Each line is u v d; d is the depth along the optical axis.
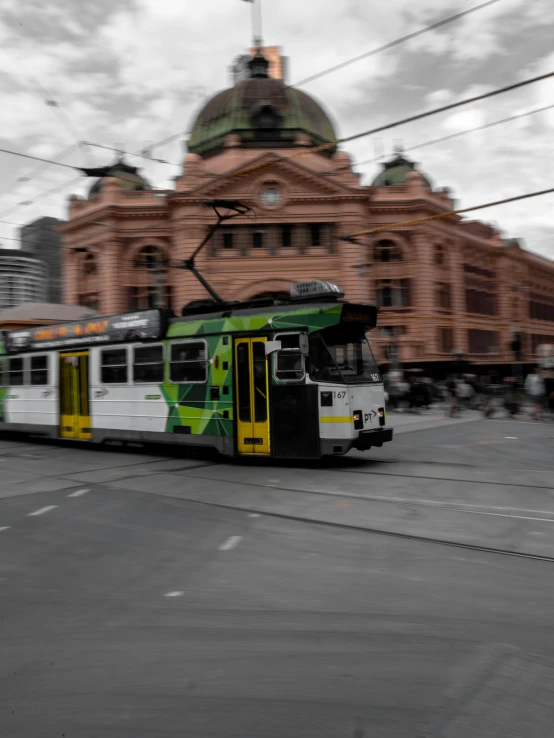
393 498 9.45
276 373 12.82
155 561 6.66
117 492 10.52
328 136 52.88
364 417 12.52
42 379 18.16
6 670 4.24
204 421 13.84
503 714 3.54
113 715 3.62
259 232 47.59
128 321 15.51
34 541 7.60
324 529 7.79
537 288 72.38
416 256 49.50
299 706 3.67
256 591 5.65
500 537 7.21
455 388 26.97
